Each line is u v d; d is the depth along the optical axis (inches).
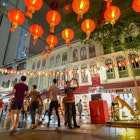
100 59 642.2
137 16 198.1
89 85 617.9
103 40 242.8
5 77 1010.7
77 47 748.0
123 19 205.2
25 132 141.9
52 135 123.3
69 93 197.5
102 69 616.4
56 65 791.7
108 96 512.4
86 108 565.6
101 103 253.9
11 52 1315.2
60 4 190.7
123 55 593.6
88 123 257.1
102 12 172.1
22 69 932.6
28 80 860.0
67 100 193.9
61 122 295.7
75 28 218.2
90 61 670.5
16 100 156.4
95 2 168.7
